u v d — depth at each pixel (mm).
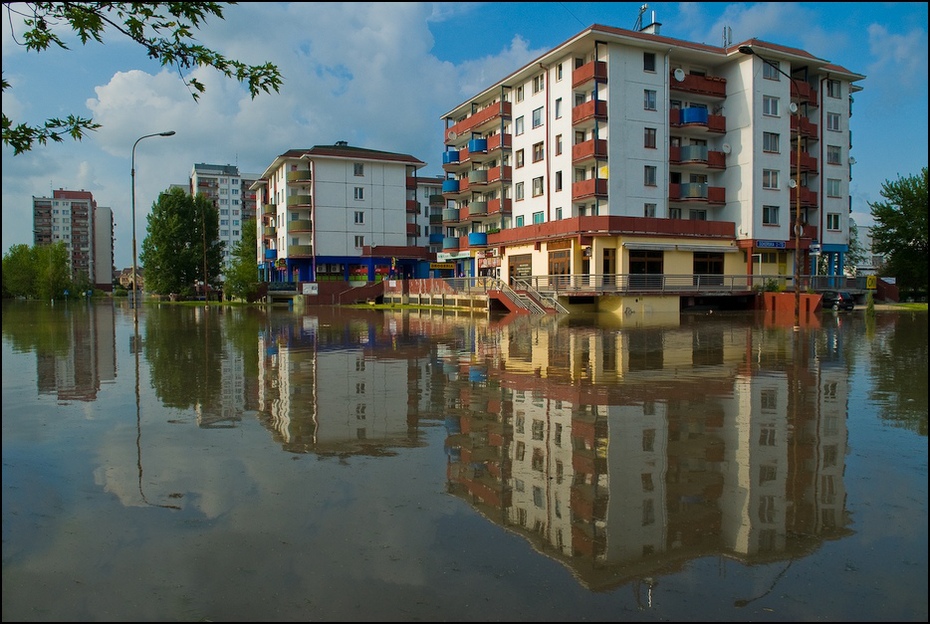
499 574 4125
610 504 5336
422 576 4105
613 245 40156
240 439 7559
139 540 4652
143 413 9086
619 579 4059
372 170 68625
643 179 42469
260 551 4465
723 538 4652
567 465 6422
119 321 34062
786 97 44750
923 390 10539
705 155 44312
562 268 42062
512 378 12156
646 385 11180
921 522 4895
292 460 6652
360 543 4590
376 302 59156
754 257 45000
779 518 5008
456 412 9039
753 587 3951
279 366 14297
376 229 68875
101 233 157000
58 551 4473
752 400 9727
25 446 7238
